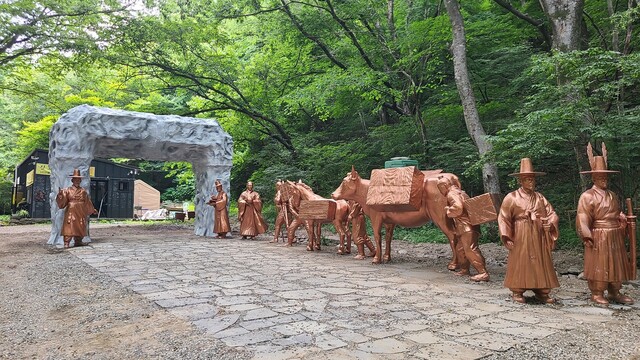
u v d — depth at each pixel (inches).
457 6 451.2
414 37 565.6
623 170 339.0
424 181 321.7
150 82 804.0
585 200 213.3
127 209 1051.3
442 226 306.5
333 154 692.7
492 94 577.9
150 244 482.6
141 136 542.9
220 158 608.4
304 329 166.1
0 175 1253.7
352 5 648.4
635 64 253.6
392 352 140.7
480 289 247.8
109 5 622.2
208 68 731.4
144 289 243.6
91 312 201.3
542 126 292.2
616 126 291.4
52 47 596.7
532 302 214.1
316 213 428.5
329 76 641.0
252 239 565.3
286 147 816.3
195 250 430.3
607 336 159.2
